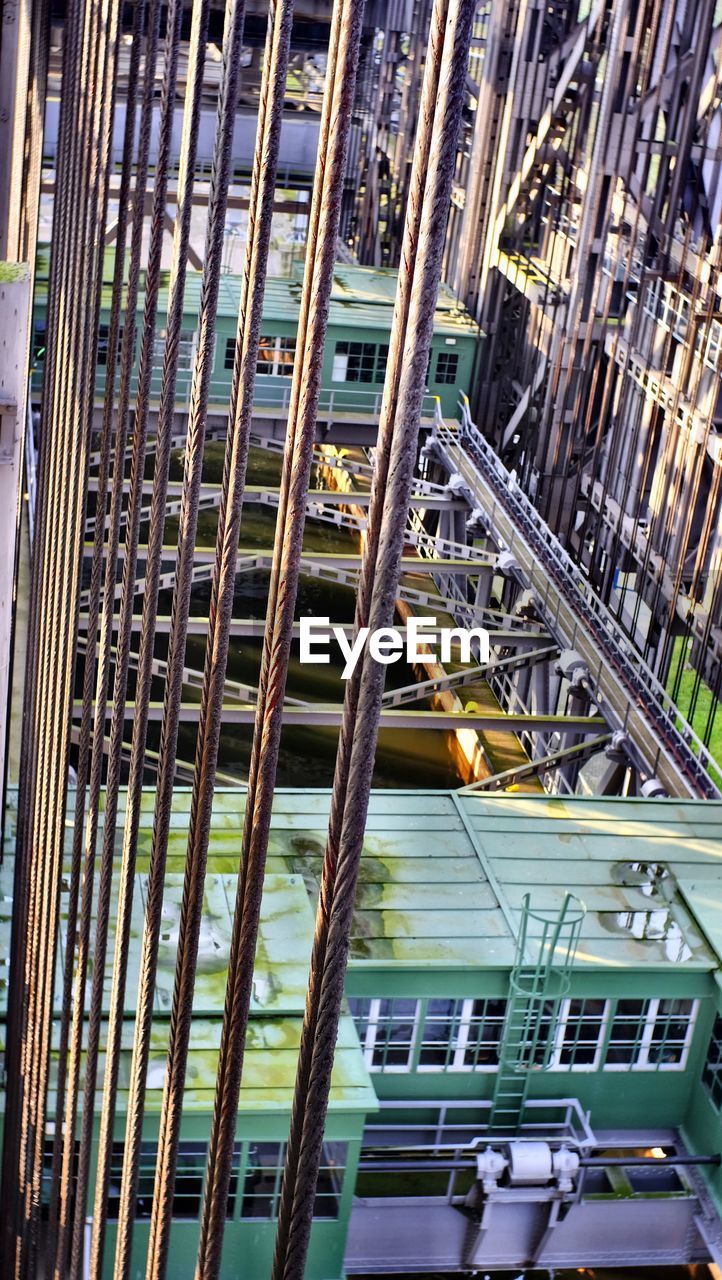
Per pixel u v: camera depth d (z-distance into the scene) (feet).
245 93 166.50
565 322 118.11
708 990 61.72
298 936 58.95
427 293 10.07
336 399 133.59
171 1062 17.69
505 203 132.57
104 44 29.89
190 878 16.71
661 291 115.55
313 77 168.04
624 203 117.91
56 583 35.27
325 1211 53.42
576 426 119.55
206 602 134.41
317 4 147.54
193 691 114.83
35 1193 37.40
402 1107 61.41
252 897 14.37
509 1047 60.59
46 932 34.53
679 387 104.32
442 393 138.21
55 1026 50.44
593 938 62.39
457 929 61.77
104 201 30.19
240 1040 15.01
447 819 69.97
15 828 63.16
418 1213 60.64
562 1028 61.62
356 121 187.32
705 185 122.31
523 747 114.93
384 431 10.62
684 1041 62.95
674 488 105.70
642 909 65.00
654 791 80.48
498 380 138.72
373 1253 60.85
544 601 105.29
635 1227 62.18
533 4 124.67
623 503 117.91
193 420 16.43
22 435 27.09
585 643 98.99
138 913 58.18
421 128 10.07
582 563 125.80
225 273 144.15
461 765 119.34
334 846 11.54
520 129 129.29
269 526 152.97
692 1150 63.57
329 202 11.95
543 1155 59.52
